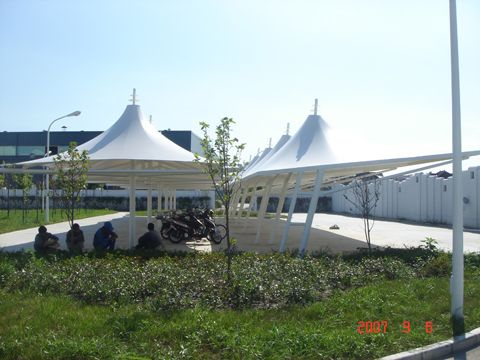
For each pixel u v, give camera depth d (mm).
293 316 6523
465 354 5805
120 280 7520
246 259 9742
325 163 12375
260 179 17703
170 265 8750
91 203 43812
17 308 6629
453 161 6855
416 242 17406
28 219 27578
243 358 4973
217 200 47188
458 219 6742
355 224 27953
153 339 5477
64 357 4898
